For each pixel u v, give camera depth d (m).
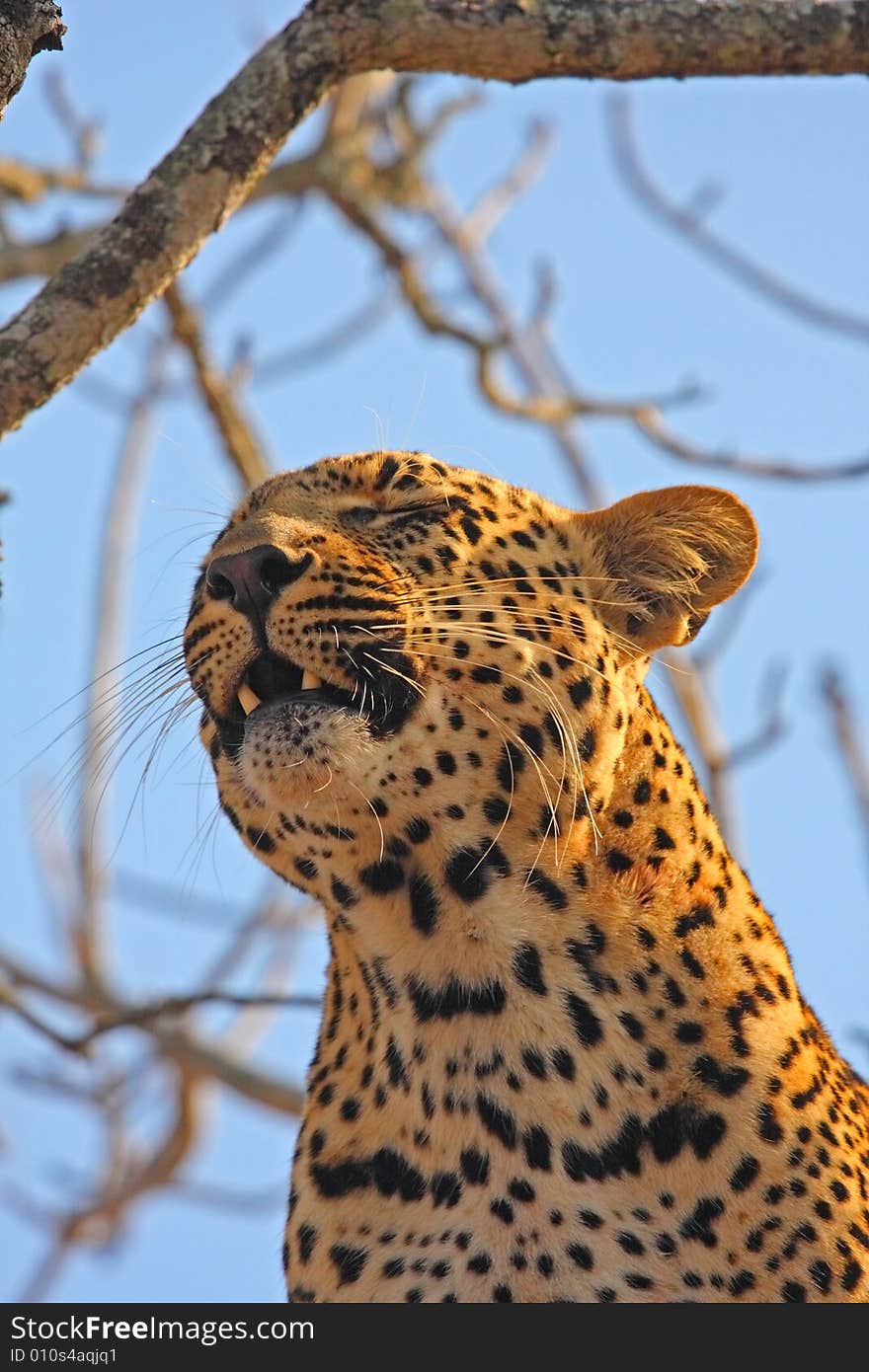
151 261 10.79
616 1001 11.95
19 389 10.45
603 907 12.17
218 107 11.12
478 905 12.10
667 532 13.84
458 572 12.90
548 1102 11.80
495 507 13.48
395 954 12.28
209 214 10.99
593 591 13.51
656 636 13.65
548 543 13.54
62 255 22.77
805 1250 11.62
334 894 12.54
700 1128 11.75
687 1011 12.03
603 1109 11.77
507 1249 11.64
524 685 12.55
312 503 13.12
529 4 11.69
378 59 11.54
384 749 12.12
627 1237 11.56
